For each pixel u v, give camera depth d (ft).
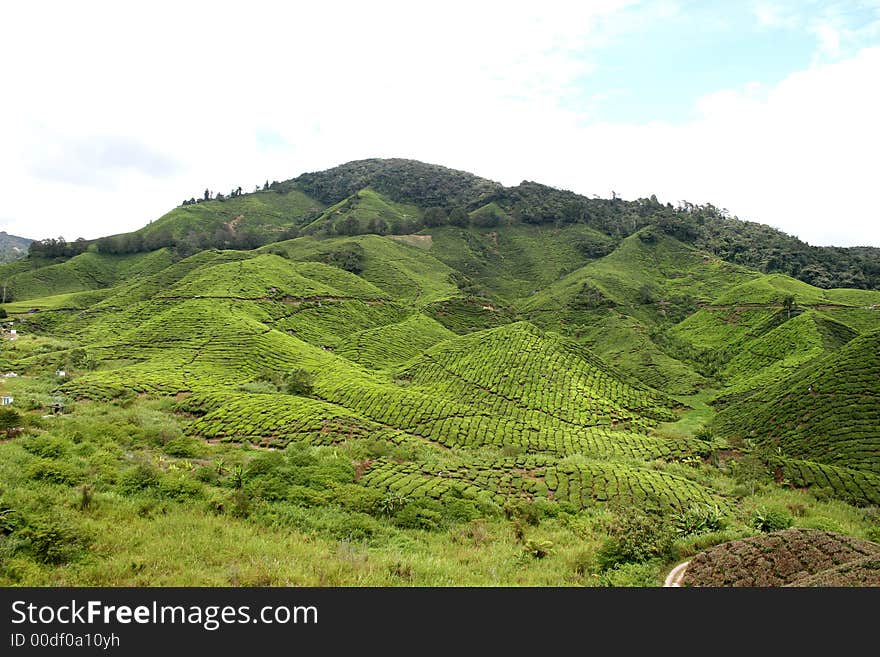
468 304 581.53
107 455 131.03
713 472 209.05
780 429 258.57
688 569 81.15
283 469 141.90
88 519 84.38
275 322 449.48
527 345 375.25
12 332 425.69
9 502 82.23
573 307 584.40
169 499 105.70
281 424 224.33
